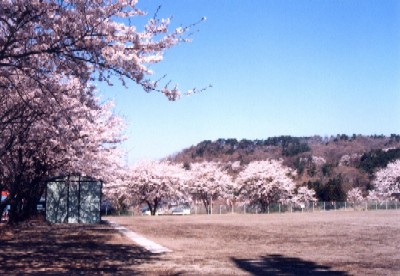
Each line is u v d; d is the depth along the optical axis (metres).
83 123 17.14
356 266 12.78
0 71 11.41
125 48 10.77
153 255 15.62
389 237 22.17
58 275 11.12
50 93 11.88
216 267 12.68
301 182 125.25
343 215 49.69
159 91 11.09
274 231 26.98
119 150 29.31
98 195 31.53
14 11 9.76
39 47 10.62
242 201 78.06
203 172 78.38
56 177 26.55
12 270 11.84
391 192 81.25
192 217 52.16
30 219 33.34
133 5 10.77
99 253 16.08
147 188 66.69
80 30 10.27
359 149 157.00
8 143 17.39
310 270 12.08
